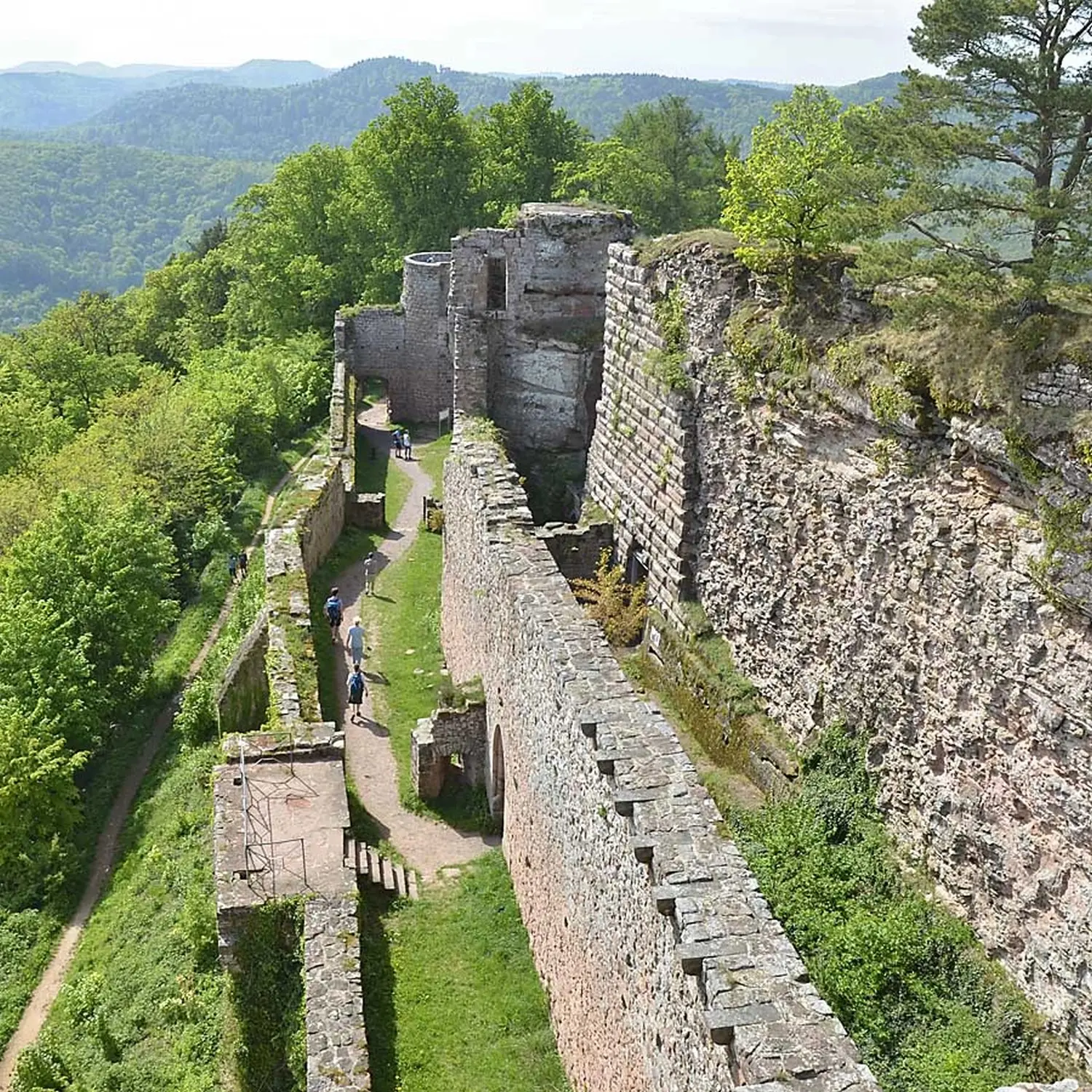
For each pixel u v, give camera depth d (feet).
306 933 47.80
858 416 48.88
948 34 42.68
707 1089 29.01
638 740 38.93
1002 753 40.70
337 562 102.32
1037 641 38.73
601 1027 40.52
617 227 100.73
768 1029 26.53
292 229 207.00
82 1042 57.67
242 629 95.45
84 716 90.22
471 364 102.37
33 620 92.32
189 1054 52.34
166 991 58.85
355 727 73.87
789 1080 25.17
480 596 65.82
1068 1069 36.78
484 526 63.41
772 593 57.57
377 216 195.72
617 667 44.39
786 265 55.16
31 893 75.20
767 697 58.34
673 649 66.08
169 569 112.27
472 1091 44.37
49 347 208.23
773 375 55.83
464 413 103.65
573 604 51.44
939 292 44.14
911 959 40.91
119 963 63.98
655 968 33.47
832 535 51.67
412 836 62.49
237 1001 49.21
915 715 46.01
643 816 34.60
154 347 272.92
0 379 197.57
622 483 77.36
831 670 52.29
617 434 78.43
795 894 45.01
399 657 84.12
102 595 98.17
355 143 203.31
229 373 174.60
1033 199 40.37
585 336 100.07
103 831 82.43
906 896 44.45
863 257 46.50
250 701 79.25
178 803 79.25
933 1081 36.55
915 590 45.44
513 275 100.73
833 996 40.47
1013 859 40.27
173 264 324.19
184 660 105.70
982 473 42.04
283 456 157.79
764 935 29.58
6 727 79.61
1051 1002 38.29
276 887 50.06
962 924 42.27
